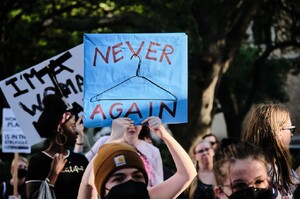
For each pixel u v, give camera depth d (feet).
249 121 17.98
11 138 33.83
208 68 53.26
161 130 14.57
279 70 74.90
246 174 11.98
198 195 24.63
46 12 59.00
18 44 59.98
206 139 29.66
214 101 55.83
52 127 19.47
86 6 58.44
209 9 52.95
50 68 24.31
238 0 53.31
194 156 27.84
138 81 16.63
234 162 12.03
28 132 24.59
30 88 24.43
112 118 16.57
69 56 24.32
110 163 12.51
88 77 16.62
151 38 16.70
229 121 72.69
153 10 53.62
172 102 16.58
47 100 19.74
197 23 53.21
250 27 73.10
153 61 16.67
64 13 61.16
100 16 56.18
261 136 17.53
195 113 53.36
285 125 17.56
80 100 24.26
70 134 19.70
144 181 12.64
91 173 13.50
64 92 24.32
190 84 53.72
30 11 57.77
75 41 61.77
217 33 53.11
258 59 68.85
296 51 68.03
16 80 24.47
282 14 61.87
